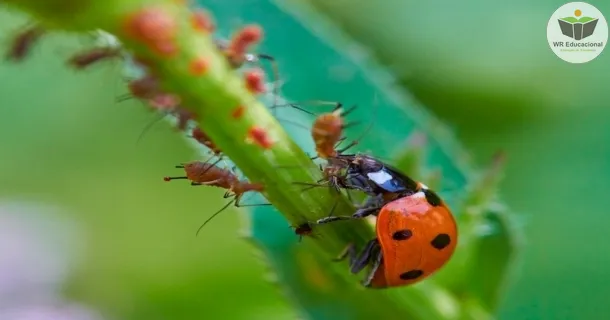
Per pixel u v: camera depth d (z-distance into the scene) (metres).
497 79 0.11
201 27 0.07
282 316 0.10
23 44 0.06
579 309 0.09
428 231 0.07
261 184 0.07
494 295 0.08
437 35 0.12
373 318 0.08
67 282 0.11
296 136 0.08
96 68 0.07
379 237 0.07
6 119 0.12
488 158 0.11
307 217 0.07
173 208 0.12
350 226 0.07
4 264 0.11
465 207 0.08
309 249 0.08
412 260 0.07
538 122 0.11
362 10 0.12
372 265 0.07
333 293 0.08
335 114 0.07
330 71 0.08
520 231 0.08
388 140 0.08
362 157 0.08
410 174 0.08
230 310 0.10
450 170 0.08
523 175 0.10
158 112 0.07
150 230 0.12
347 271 0.08
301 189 0.07
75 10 0.06
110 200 0.12
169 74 0.07
